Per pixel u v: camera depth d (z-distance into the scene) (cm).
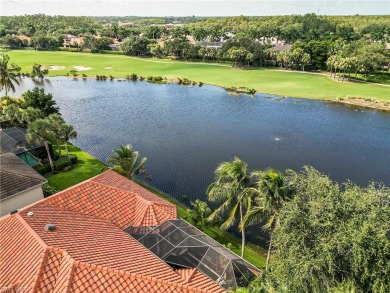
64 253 1761
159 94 10694
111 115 8381
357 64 12131
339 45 14612
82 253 1825
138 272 1808
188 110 8925
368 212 2112
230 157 5894
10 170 3347
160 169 5309
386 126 7781
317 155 6116
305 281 2025
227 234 3659
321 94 10612
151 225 2372
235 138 6894
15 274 1712
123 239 2175
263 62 16175
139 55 18950
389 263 1866
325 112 8850
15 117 6084
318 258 2008
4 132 5197
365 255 1888
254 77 13300
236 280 2114
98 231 2169
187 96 10462
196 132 7212
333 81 12544
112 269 1728
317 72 14675
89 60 16812
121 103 9556
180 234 2330
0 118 6178
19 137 5053
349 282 1923
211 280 2002
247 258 3212
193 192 4581
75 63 15825
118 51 19838
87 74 13475
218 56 17400
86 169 4950
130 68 14988
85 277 1648
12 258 1822
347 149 6419
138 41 18512
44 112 6375
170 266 2077
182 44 17425
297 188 2444
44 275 1655
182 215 3847
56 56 17662
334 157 6038
